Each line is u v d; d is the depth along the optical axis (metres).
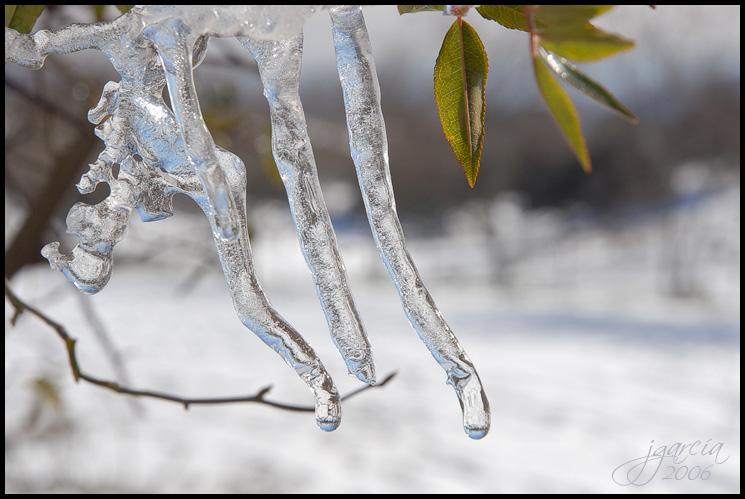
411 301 0.43
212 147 0.36
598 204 20.67
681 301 15.80
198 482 5.79
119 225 0.41
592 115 18.67
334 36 0.43
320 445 7.18
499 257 19.95
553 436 7.54
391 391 9.09
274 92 0.43
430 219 21.94
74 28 0.40
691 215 18.22
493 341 13.09
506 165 20.27
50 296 1.67
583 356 11.57
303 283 15.65
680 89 17.62
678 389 9.26
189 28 0.37
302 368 0.43
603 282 17.73
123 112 0.41
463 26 0.44
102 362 6.73
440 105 0.45
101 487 5.04
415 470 6.52
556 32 0.35
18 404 3.75
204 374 9.84
